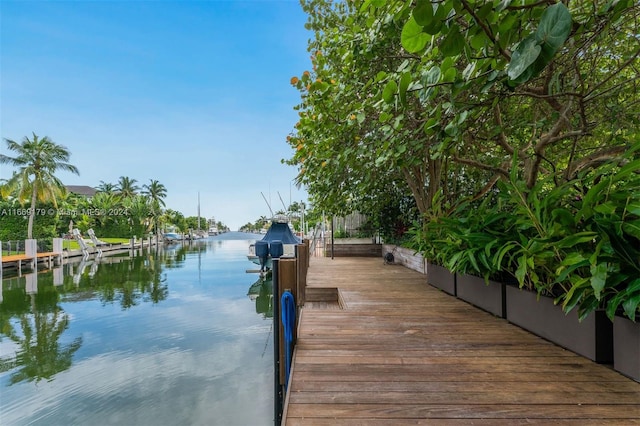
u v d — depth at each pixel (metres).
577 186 2.49
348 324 3.04
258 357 5.48
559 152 4.24
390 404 1.61
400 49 3.43
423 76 1.80
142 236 37.97
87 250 25.38
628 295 1.79
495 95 2.07
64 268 18.41
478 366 2.07
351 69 3.64
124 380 4.65
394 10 2.02
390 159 3.61
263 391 4.33
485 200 3.69
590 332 2.16
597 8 1.87
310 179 4.93
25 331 6.92
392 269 7.32
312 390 1.75
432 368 2.04
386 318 3.25
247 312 8.36
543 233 2.40
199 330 6.92
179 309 8.68
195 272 15.95
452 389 1.76
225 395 4.22
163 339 6.37
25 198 22.62
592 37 1.92
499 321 3.13
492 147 5.21
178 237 61.97
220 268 17.58
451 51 1.24
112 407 3.95
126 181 45.00
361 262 8.83
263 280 12.92
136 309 8.71
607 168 2.13
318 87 3.35
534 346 2.44
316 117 3.75
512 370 2.01
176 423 3.64
